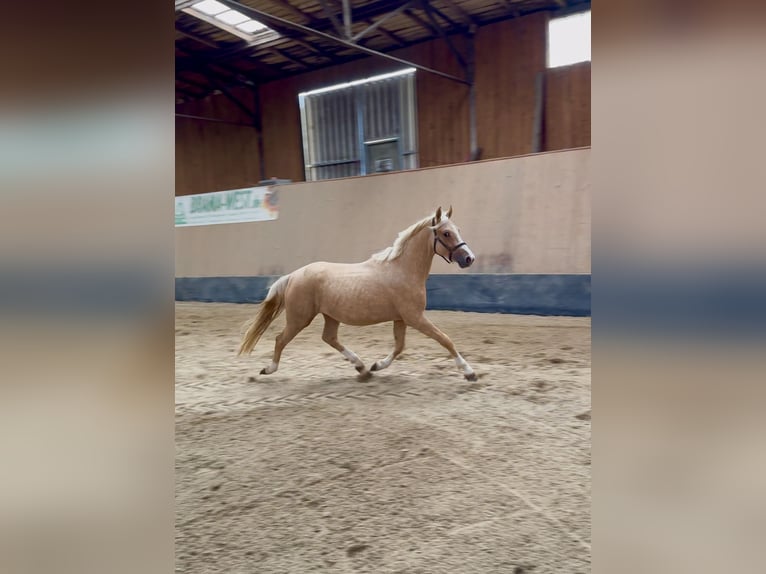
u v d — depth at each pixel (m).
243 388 3.05
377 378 3.17
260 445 2.15
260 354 4.08
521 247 5.15
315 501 1.67
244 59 9.85
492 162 5.43
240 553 1.40
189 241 7.71
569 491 1.68
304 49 9.52
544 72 7.96
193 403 2.75
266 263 6.95
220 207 7.38
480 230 5.38
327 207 6.46
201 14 8.47
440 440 2.14
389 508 1.62
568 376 3.05
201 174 11.83
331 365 3.60
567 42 7.85
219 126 11.45
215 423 2.43
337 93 10.06
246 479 1.84
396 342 3.21
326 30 8.88
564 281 4.83
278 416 2.52
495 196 5.37
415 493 1.70
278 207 6.88
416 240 2.90
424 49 9.03
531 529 1.47
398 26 8.60
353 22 8.53
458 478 1.80
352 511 1.60
